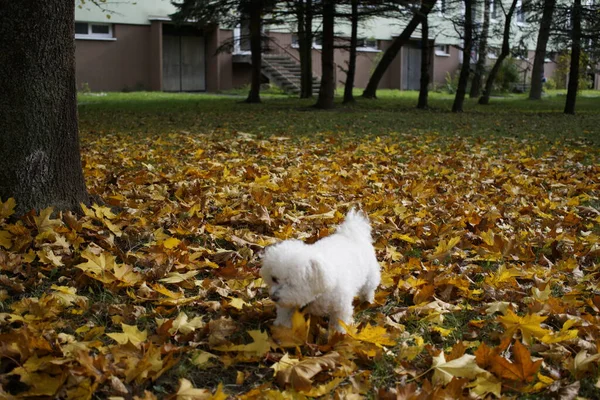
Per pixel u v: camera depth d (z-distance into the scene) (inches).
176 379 97.8
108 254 136.1
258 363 103.0
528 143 392.8
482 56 1053.8
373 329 103.5
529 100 1019.9
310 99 878.4
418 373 101.0
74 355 98.3
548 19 680.4
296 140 388.8
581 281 140.3
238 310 120.5
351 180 242.5
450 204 210.5
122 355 99.3
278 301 97.0
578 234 182.9
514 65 1270.9
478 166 294.5
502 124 528.1
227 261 141.9
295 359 99.3
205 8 713.6
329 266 100.8
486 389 93.6
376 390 95.8
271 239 163.6
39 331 106.0
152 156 296.2
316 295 101.4
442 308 124.9
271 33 1127.6
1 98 154.9
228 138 388.5
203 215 181.5
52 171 160.9
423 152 333.7
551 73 1487.5
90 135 395.5
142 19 1030.4
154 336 107.8
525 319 110.6
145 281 131.3
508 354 108.0
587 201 224.2
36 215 156.6
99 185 217.3
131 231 163.2
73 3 162.6
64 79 161.3
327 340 109.1
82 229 157.5
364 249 117.9
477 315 125.0
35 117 156.9
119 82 1033.5
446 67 1353.3
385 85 1293.1
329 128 469.4
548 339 108.0
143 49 1044.5
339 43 1206.3
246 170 249.0
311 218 182.1
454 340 114.3
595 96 1170.0
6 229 148.1
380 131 456.1
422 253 162.2
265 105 730.8
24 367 93.8
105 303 122.0
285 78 1063.6
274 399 89.0
